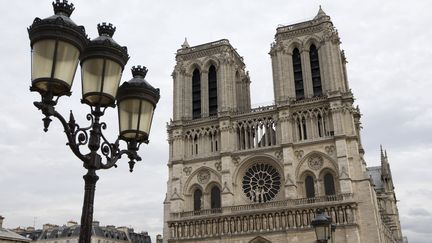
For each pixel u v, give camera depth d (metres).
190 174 118.44
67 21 13.21
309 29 118.69
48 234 160.00
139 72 17.44
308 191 107.38
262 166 113.62
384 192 166.38
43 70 12.94
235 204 111.50
